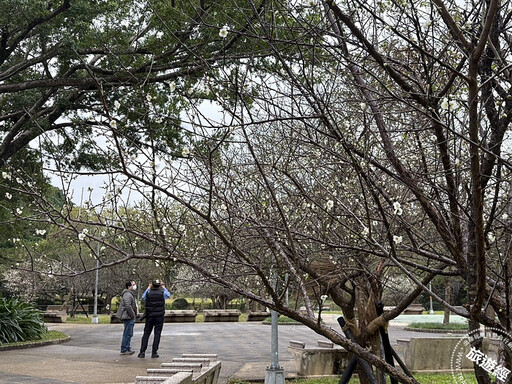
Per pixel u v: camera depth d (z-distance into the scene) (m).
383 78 5.16
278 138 6.35
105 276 31.47
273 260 5.57
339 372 11.64
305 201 5.28
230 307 44.47
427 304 44.91
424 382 10.23
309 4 4.24
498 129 4.02
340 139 3.85
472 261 3.85
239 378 11.27
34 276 26.41
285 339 21.16
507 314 3.63
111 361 13.12
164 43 11.80
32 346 16.27
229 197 5.59
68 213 3.82
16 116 17.42
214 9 6.66
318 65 4.71
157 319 13.83
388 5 4.41
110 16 13.34
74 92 14.00
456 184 4.21
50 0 14.11
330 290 6.27
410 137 5.50
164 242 3.80
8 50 15.12
